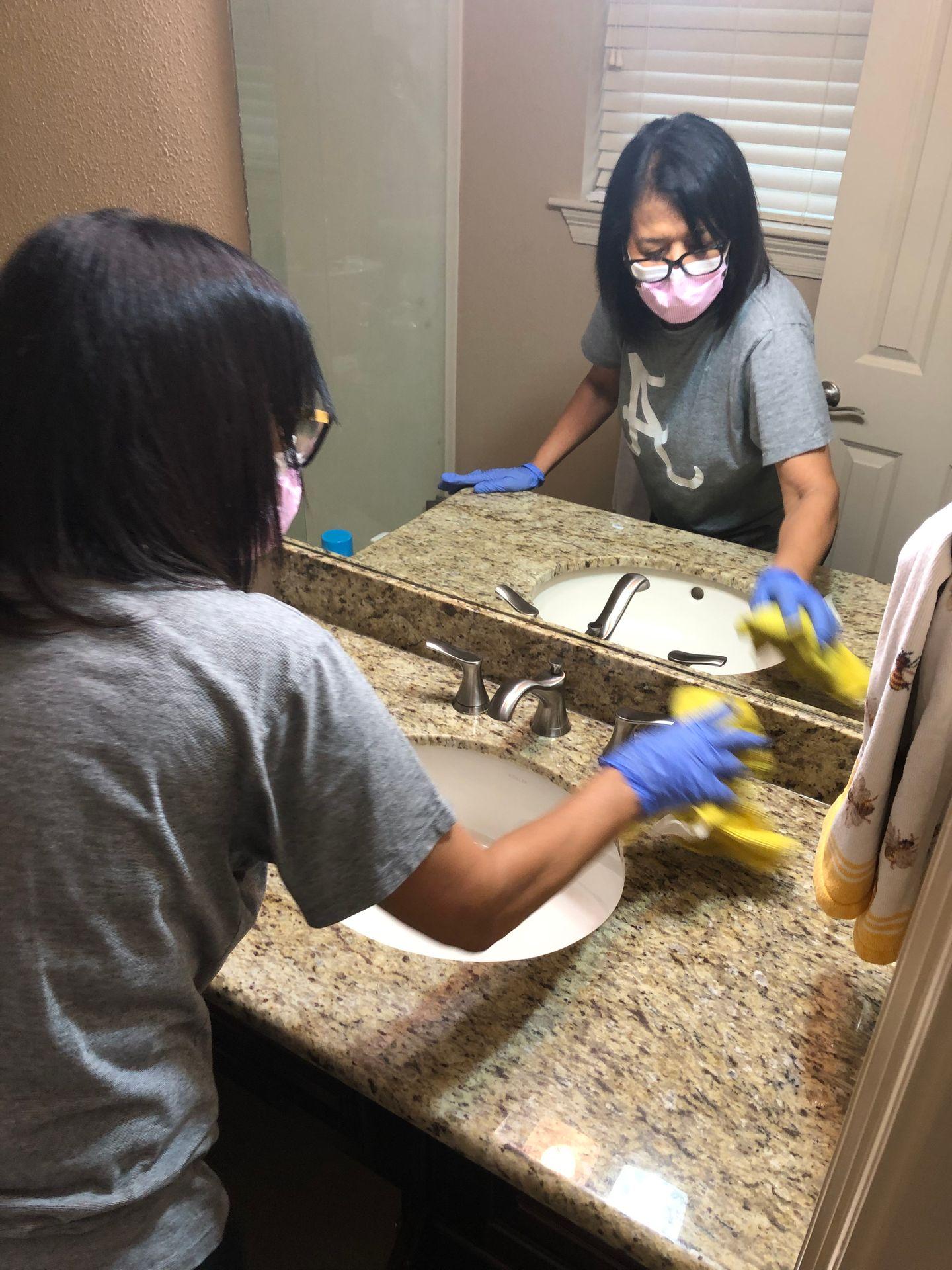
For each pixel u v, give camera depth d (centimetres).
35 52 122
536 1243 88
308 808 56
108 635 52
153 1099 59
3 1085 54
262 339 55
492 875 62
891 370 94
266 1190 96
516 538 125
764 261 97
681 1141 71
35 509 51
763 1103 75
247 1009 81
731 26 90
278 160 127
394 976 84
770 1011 83
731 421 105
